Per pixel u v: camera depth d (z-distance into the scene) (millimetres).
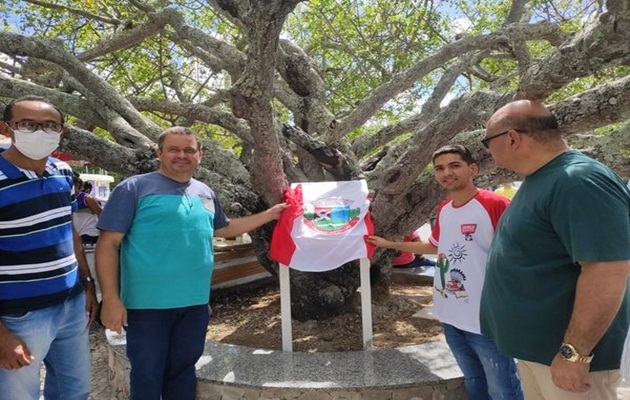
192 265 2838
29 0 6832
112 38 6246
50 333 2496
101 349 4785
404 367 3213
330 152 4527
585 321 1739
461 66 6156
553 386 1971
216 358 3436
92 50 6266
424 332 4262
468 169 2787
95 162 4656
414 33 7797
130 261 2768
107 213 2738
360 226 3713
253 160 4004
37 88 5328
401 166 4230
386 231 4715
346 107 8484
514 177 4457
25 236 2367
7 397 2387
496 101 3684
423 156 4090
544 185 1930
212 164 4992
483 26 7789
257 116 3490
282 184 4152
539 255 1942
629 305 1968
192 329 2916
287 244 3676
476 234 2695
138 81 8633
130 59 8219
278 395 2982
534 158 2039
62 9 7109
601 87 3393
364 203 3811
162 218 2771
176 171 2887
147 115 9445
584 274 1761
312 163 5215
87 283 3016
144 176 2887
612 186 1794
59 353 2705
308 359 3383
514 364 2629
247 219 3553
